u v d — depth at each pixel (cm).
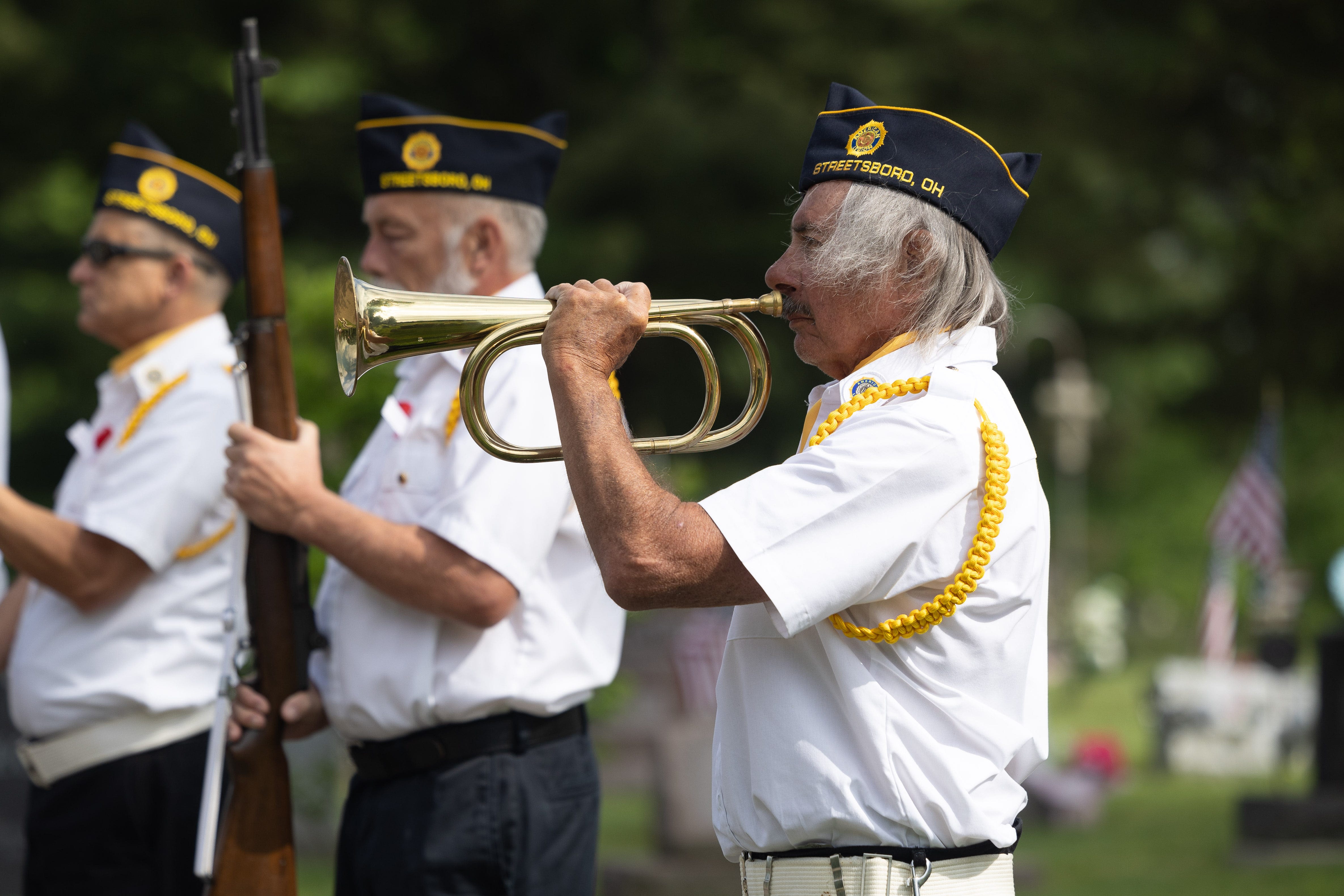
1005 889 498
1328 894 1570
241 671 711
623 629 747
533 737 696
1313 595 6262
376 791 708
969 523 491
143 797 805
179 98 3428
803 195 544
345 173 3378
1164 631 7575
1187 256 4669
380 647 697
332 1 3466
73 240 3516
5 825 1661
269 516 688
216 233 888
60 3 3556
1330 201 4053
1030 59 3819
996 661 497
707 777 1650
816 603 470
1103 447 5822
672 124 3328
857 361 535
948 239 518
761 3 3738
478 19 3616
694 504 483
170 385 845
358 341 543
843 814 483
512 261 761
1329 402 4469
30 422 3550
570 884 704
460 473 693
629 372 3434
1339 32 3938
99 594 796
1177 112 4141
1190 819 2230
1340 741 1931
